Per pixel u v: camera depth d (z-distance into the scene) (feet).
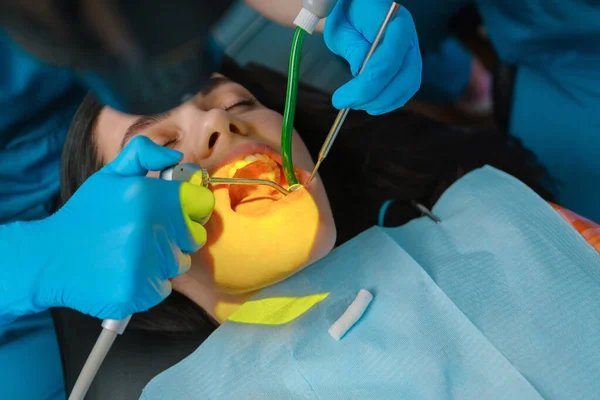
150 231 2.56
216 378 2.96
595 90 4.52
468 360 2.85
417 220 3.56
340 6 2.76
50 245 2.68
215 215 3.02
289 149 2.91
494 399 2.72
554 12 4.50
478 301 3.05
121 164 2.79
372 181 4.13
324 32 2.82
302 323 3.10
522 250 3.17
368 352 2.91
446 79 5.11
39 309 2.72
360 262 3.32
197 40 3.21
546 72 4.75
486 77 5.12
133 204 2.59
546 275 3.05
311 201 3.14
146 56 2.98
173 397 2.93
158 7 2.84
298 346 2.99
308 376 2.89
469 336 2.90
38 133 4.17
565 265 3.10
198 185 2.76
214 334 3.12
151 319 3.53
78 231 2.66
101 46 2.85
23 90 3.77
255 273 3.13
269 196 3.25
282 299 3.23
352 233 4.00
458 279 3.15
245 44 5.01
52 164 4.29
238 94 3.53
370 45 2.67
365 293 3.08
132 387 3.33
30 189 4.21
